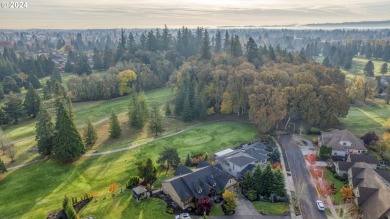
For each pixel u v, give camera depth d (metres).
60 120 73.56
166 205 55.00
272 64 121.56
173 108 115.12
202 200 53.22
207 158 73.56
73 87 133.62
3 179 67.25
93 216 52.16
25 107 114.00
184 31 196.12
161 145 84.00
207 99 106.44
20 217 52.81
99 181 65.12
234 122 100.19
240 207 54.81
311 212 53.84
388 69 190.38
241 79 100.44
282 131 91.56
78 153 74.81
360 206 53.06
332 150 74.62
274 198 56.91
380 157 74.25
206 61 133.88
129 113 99.62
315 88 94.38
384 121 98.44
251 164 67.12
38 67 180.75
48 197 59.34
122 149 82.19
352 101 122.00
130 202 56.12
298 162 72.38
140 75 145.62
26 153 80.75
